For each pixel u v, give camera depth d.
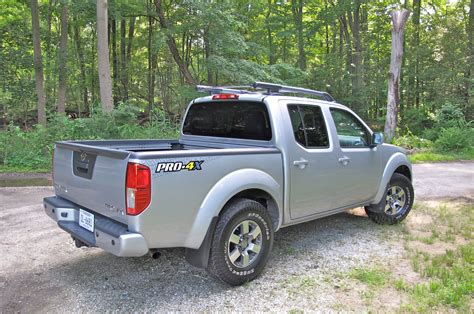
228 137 4.33
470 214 5.98
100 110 11.55
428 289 3.42
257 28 23.25
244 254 3.53
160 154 2.96
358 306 3.18
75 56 20.08
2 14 17.69
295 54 26.59
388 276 3.74
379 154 5.14
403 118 21.19
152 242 3.00
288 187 3.92
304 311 3.10
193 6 14.82
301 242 4.71
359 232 5.11
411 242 4.72
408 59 21.88
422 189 8.16
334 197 4.50
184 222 3.13
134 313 3.05
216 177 3.31
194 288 3.50
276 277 3.72
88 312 3.07
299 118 4.16
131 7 16.98
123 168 2.92
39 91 15.03
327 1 25.66
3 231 5.06
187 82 18.62
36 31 14.90
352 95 22.08
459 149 14.88
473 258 4.05
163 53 20.58
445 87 19.95
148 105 21.89
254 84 4.21
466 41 19.61
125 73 21.70
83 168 3.41
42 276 3.73
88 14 17.11
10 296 3.33
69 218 3.64
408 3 24.72
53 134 10.78
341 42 27.38
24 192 7.40
